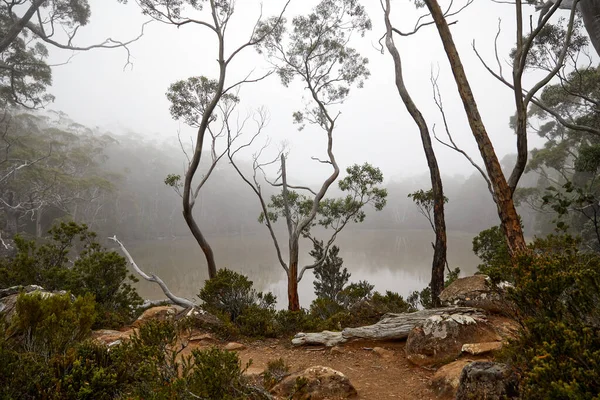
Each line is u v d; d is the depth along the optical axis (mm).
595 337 2447
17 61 29125
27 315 4266
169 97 13375
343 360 5609
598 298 2730
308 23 15086
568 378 2244
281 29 14625
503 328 5281
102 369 3539
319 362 5605
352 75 16047
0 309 5805
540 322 2844
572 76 17609
